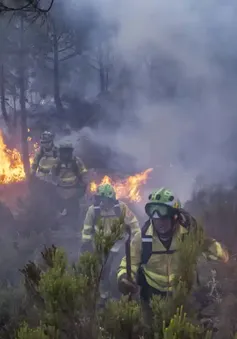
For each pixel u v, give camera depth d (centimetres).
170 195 405
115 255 554
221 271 500
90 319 283
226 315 412
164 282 407
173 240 407
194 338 265
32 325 322
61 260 311
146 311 331
